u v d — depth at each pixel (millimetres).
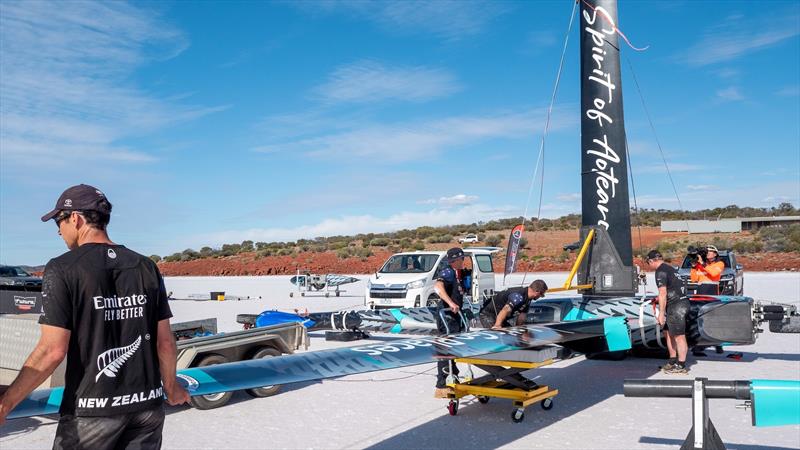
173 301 24828
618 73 10750
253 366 4473
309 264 54688
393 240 65625
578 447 5871
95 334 2844
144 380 2984
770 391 2740
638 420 6852
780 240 53281
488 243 58062
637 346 10398
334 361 4949
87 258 2883
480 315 8695
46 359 2730
